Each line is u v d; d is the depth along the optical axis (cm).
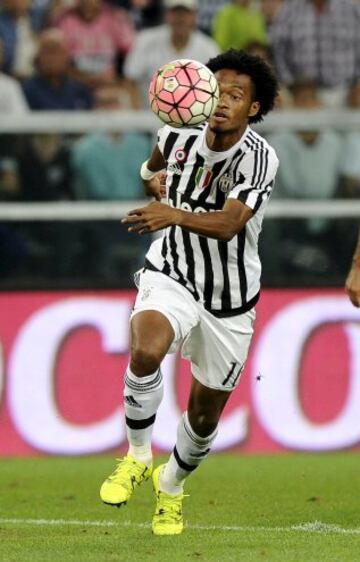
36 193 4012
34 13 4834
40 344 3862
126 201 4022
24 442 3797
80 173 4012
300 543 2102
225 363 2153
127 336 3875
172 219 1939
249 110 2088
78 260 3991
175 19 4556
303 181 4031
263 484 3070
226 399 2189
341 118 4034
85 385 3834
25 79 4503
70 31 4753
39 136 4022
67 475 3288
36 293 3919
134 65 4625
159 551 2011
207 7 4828
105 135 4025
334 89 4684
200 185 2102
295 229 4012
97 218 4000
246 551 2014
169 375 3794
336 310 3906
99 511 2609
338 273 3988
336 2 4688
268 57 4691
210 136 2073
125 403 2047
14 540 2145
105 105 4538
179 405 3781
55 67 4484
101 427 3809
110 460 3672
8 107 4462
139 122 4028
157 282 2125
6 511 2612
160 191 2298
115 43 4772
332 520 2458
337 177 4034
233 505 2692
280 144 4038
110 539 2144
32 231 4000
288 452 3800
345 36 4672
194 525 2373
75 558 1948
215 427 2164
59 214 4000
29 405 3822
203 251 2111
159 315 2050
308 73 4669
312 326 3894
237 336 2155
